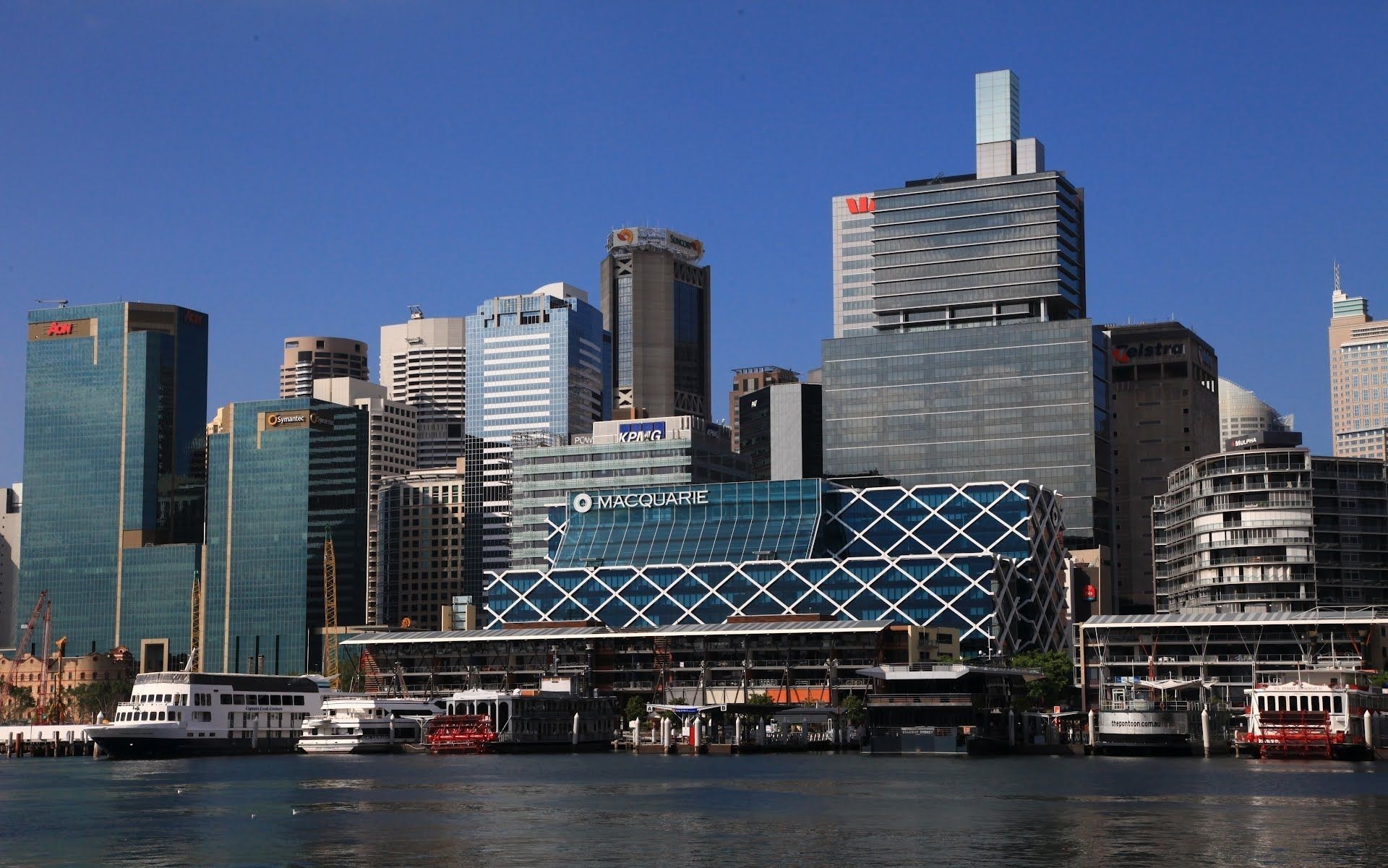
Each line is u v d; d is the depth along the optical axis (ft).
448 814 551.18
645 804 580.71
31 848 466.70
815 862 427.33
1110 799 586.04
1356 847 447.42
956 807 559.38
